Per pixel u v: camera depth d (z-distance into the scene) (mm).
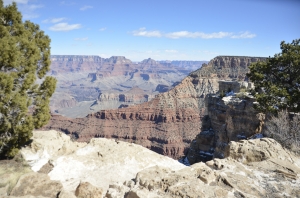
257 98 30531
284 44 31656
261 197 11609
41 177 13594
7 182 14125
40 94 23891
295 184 13156
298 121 25484
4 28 20797
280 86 30469
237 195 11367
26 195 12141
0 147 20875
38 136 26250
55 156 22500
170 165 23391
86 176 19406
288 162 16125
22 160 20938
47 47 25297
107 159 22094
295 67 29781
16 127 21109
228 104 44312
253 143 17719
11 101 19938
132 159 22609
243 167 14891
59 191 12797
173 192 11172
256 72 32594
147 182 12164
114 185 12773
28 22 24406
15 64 20188
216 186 11914
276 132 24578
